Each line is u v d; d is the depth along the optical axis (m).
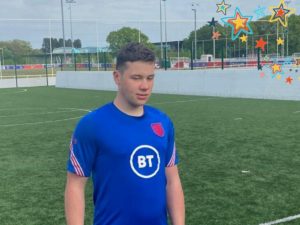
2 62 41.00
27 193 5.68
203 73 20.42
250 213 4.68
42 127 11.71
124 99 1.85
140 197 1.81
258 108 14.50
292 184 5.77
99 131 1.81
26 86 33.88
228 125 11.04
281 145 8.38
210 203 5.04
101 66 31.14
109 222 1.84
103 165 1.82
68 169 1.90
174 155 2.00
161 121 1.91
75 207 1.87
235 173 6.39
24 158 7.84
